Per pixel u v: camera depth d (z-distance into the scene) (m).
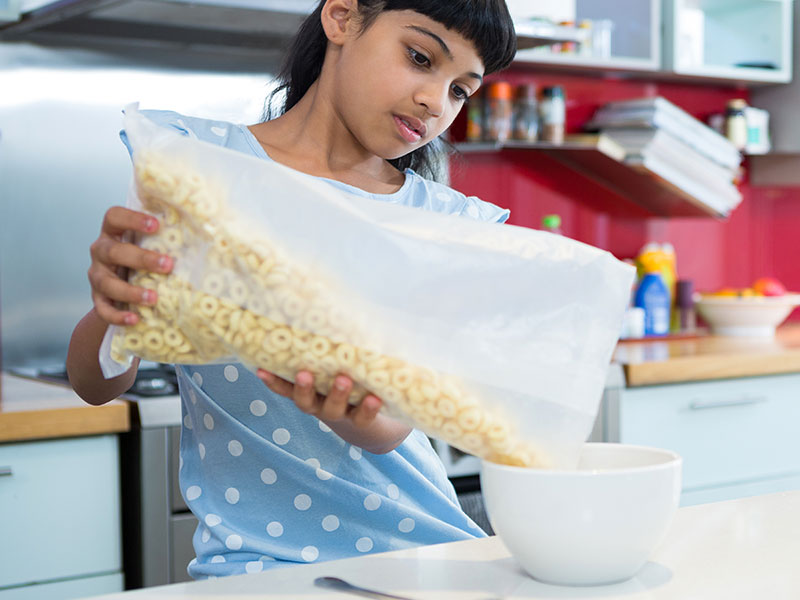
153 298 0.75
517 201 2.88
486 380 0.72
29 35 2.23
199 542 1.05
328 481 1.04
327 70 1.12
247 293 0.73
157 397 1.80
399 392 0.73
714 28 3.14
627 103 2.80
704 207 2.89
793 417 2.51
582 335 0.74
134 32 2.27
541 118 2.69
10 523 1.65
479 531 1.14
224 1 1.95
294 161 1.14
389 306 0.72
